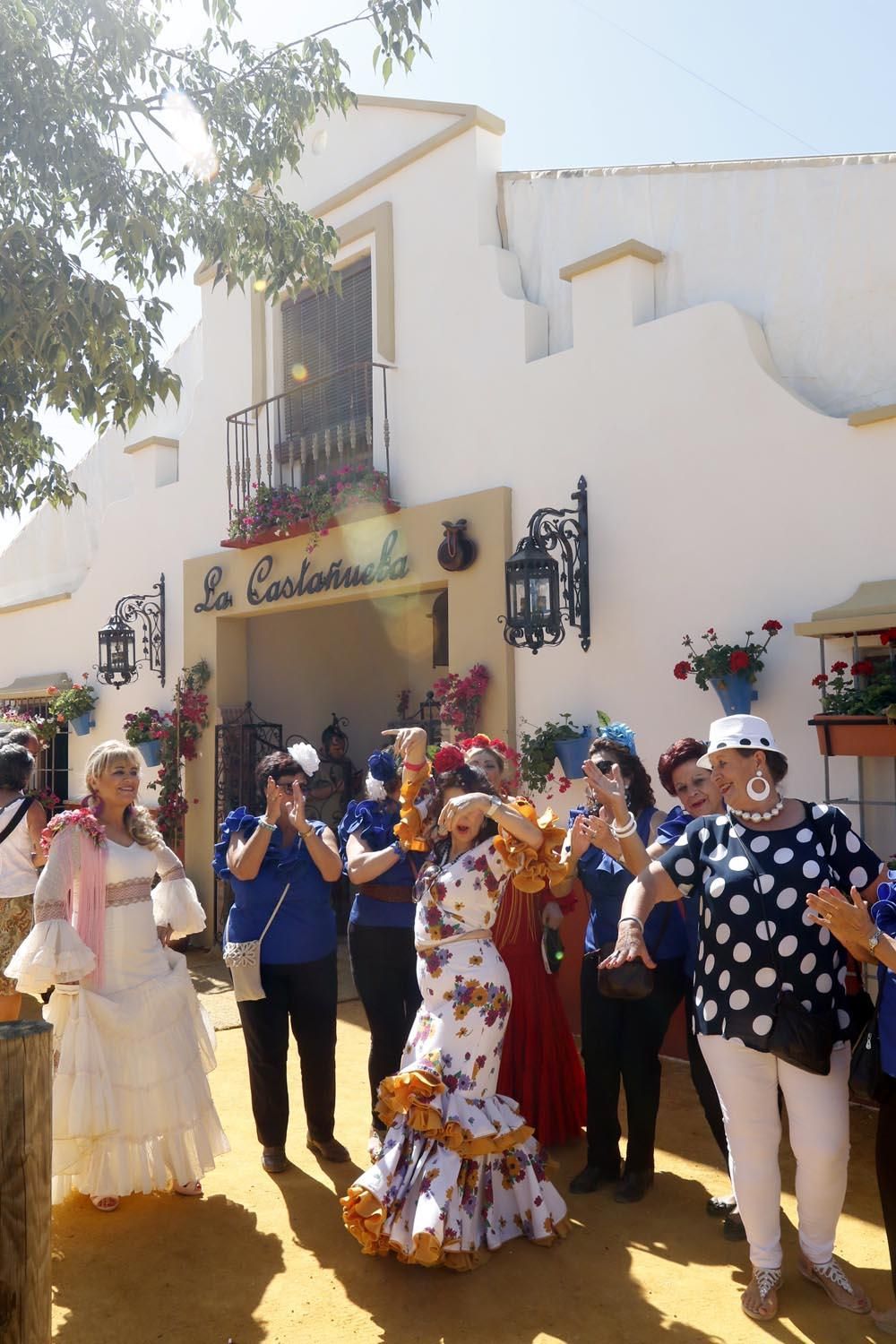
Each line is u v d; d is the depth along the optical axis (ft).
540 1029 15.51
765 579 18.60
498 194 25.09
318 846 14.76
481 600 23.53
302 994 14.94
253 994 14.53
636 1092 13.76
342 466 27.43
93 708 38.63
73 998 13.52
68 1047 13.37
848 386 19.01
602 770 14.38
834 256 19.31
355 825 15.03
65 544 44.73
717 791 13.71
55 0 18.65
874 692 15.30
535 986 15.60
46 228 19.58
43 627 42.60
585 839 12.15
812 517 17.95
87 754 38.88
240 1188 14.43
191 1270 12.24
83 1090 13.15
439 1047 12.44
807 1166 10.98
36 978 12.89
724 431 19.33
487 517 23.48
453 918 12.72
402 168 26.81
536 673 22.50
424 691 38.11
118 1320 11.21
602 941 14.15
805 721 17.85
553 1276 11.91
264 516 28.76
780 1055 10.50
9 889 18.74
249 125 20.90
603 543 21.36
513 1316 11.14
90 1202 14.07
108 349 18.63
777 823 11.07
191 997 14.52
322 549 28.14
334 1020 15.23
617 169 22.63
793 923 10.65
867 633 16.38
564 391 22.35
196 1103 14.07
